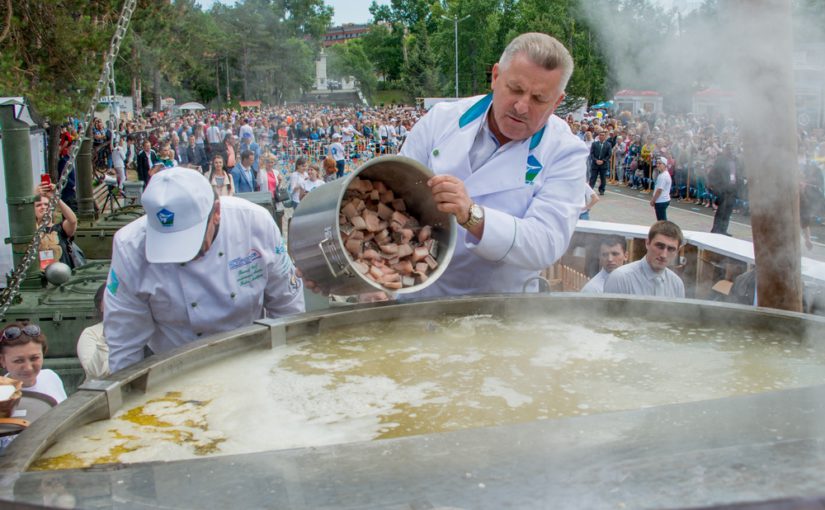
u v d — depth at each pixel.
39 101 11.19
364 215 2.22
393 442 1.00
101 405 1.56
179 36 19.20
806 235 8.36
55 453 1.40
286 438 1.47
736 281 4.57
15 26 11.35
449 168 2.48
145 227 2.30
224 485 0.91
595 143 18.11
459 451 0.94
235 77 38.78
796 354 2.01
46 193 5.80
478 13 47.78
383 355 1.98
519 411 1.60
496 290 2.60
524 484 0.82
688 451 0.86
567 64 2.24
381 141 31.02
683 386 1.76
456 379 1.80
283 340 2.05
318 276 2.15
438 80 70.06
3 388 1.94
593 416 1.04
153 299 2.32
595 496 0.77
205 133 22.08
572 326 2.26
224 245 2.33
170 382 1.78
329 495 0.85
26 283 5.08
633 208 16.08
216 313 2.36
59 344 4.63
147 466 1.00
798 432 0.90
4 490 0.95
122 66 18.58
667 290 3.78
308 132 31.80
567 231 2.37
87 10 12.50
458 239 2.52
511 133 2.33
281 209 12.06
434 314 2.29
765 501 0.70
